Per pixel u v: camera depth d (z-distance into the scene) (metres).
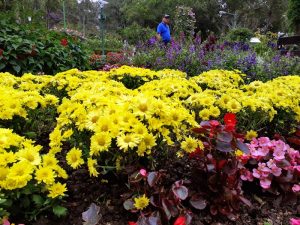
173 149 2.26
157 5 35.53
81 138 2.00
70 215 1.80
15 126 2.38
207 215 1.92
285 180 2.14
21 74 4.86
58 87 2.97
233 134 1.79
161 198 1.69
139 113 1.87
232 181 1.90
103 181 2.01
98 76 3.45
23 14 7.32
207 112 2.35
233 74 3.89
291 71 5.92
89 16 39.19
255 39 12.51
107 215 1.83
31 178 1.60
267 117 2.70
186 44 7.43
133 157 1.95
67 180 2.11
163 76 3.69
